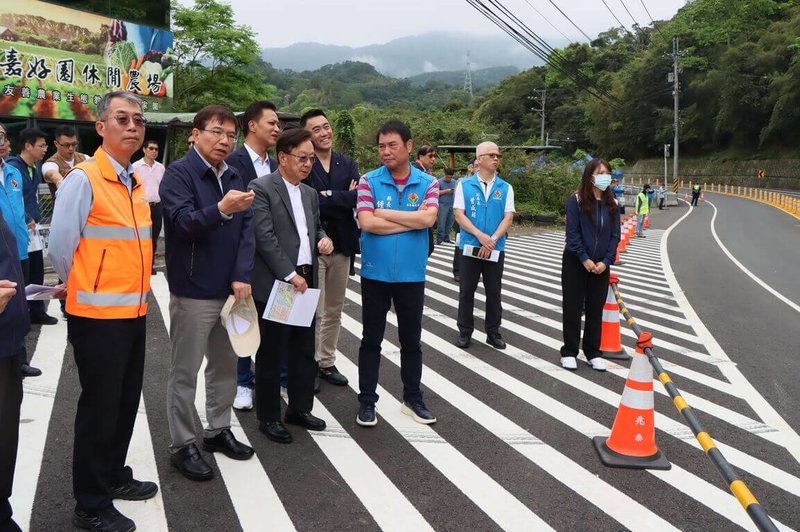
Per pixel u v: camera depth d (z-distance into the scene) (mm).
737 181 53812
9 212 3314
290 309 3457
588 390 4699
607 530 2863
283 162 3611
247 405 4086
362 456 3502
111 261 2611
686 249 15289
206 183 3125
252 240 3252
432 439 3760
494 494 3145
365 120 45719
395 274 3773
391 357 5402
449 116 53844
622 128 63938
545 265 11219
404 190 3818
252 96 24734
